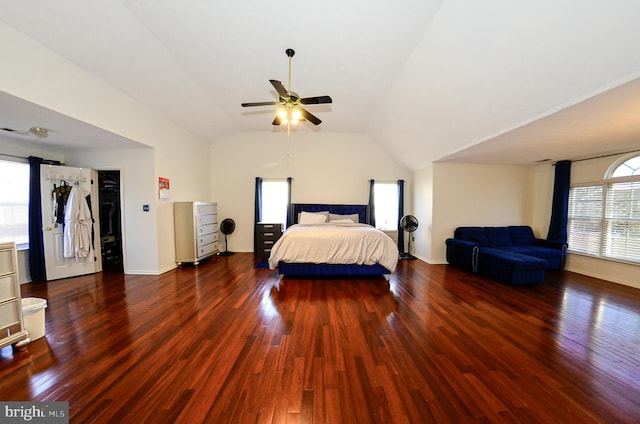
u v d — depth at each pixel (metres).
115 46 2.47
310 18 2.19
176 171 4.34
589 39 1.62
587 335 2.16
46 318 2.42
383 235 3.75
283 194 5.71
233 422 1.29
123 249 3.90
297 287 3.38
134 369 1.68
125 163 3.80
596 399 1.45
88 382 1.56
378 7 2.06
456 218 4.85
